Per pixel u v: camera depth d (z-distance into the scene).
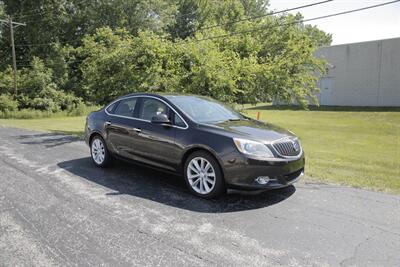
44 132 13.57
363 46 26.39
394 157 8.66
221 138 4.76
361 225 3.99
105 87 12.50
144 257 3.23
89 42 13.81
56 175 6.17
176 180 5.87
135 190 5.30
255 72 12.69
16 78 31.62
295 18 14.92
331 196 5.04
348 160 8.15
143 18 37.03
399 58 24.61
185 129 5.18
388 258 3.24
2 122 20.27
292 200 4.85
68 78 35.31
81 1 36.25
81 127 16.22
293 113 23.23
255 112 24.16
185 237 3.67
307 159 8.16
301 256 3.27
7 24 34.38
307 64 14.45
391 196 5.06
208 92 11.74
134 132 5.87
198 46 12.12
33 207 4.52
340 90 28.02
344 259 3.22
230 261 3.17
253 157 4.54
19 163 7.19
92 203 4.70
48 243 3.51
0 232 3.76
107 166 6.74
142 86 11.41
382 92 25.70
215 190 4.79
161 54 11.90
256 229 3.88
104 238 3.63
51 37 36.41
